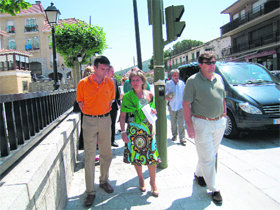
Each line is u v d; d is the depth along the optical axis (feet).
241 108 15.47
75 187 10.33
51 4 21.20
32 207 5.28
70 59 34.58
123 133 9.29
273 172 10.90
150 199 9.02
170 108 16.43
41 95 9.02
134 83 8.83
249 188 9.57
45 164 6.16
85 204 8.68
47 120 9.87
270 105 15.11
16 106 6.64
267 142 15.48
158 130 11.50
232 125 16.37
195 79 8.68
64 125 10.74
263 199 8.73
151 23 11.38
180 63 167.63
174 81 15.90
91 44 32.55
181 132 15.80
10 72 80.12
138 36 24.35
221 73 18.54
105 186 9.78
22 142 6.68
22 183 4.79
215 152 9.38
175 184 10.10
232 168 11.55
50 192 6.89
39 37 118.93
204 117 8.67
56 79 21.40
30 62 120.16
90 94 8.91
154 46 10.98
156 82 11.15
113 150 15.44
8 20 118.83
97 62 8.75
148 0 11.37
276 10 67.41
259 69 19.34
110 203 8.84
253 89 16.48
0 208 3.85
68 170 10.09
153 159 8.87
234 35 97.55
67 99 16.33
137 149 8.93
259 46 80.07
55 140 7.91
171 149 14.93
